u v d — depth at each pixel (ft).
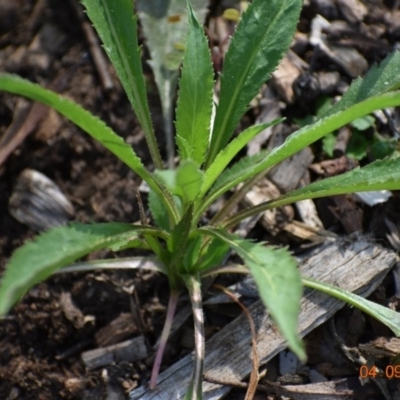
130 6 1.80
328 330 1.94
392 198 2.05
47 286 2.02
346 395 1.88
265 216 2.03
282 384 1.89
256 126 1.68
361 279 1.93
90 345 1.99
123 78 1.80
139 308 1.99
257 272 1.53
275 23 1.86
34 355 2.00
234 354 1.88
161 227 1.96
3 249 2.10
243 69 1.86
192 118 1.82
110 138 1.62
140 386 1.88
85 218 2.09
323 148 2.10
